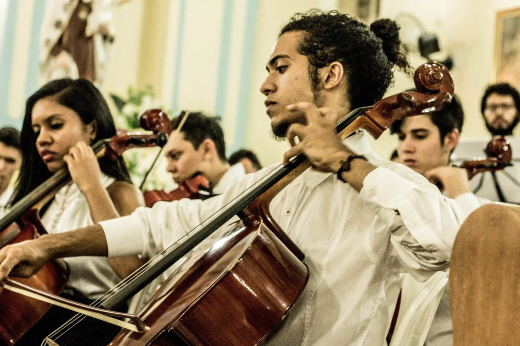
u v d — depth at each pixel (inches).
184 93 239.6
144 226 70.2
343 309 58.7
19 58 221.0
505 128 156.4
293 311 59.7
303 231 62.5
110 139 86.8
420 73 61.3
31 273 63.9
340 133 59.7
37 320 74.1
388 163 62.5
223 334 53.0
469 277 37.7
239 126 231.1
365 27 68.6
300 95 65.2
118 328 66.1
